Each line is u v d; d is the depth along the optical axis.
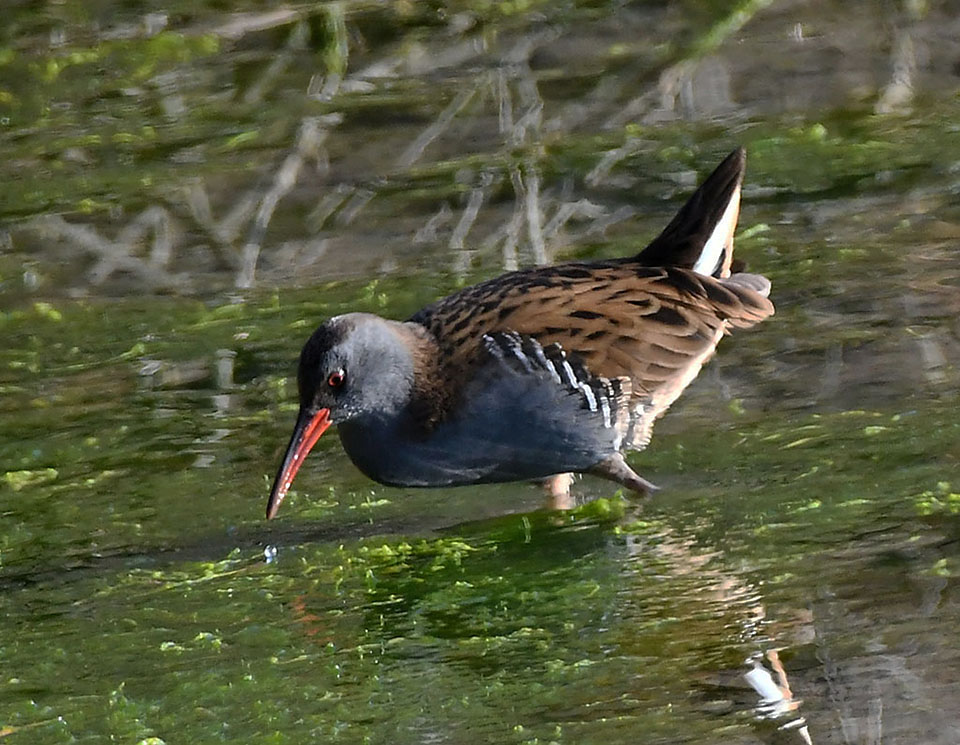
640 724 9.20
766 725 9.09
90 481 12.95
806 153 17.98
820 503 11.68
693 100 19.38
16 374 14.90
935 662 9.53
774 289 15.21
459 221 17.22
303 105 19.47
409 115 19.11
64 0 21.47
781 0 21.16
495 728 9.28
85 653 10.51
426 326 12.09
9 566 11.74
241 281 16.41
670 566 11.04
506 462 12.00
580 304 12.11
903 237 16.08
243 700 9.84
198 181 18.23
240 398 14.22
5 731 9.62
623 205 17.31
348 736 9.34
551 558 11.36
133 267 16.78
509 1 21.22
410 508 12.43
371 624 10.65
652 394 12.16
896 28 20.41
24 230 17.52
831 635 9.92
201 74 20.19
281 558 11.68
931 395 13.19
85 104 19.81
